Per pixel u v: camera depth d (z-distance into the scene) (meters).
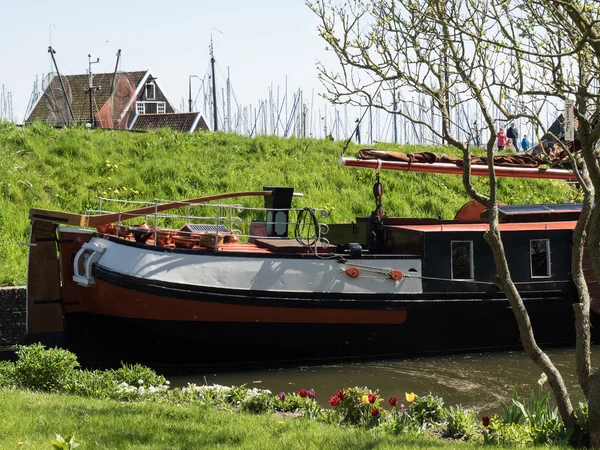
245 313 14.12
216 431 8.23
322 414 9.87
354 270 14.72
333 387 13.05
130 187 22.44
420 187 25.81
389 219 16.94
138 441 7.66
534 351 8.96
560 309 16.12
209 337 14.12
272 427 8.59
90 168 22.91
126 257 13.77
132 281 13.55
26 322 14.70
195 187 23.17
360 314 14.78
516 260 15.86
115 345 14.29
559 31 9.11
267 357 14.54
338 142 28.70
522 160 17.00
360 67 9.70
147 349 14.14
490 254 15.66
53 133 24.42
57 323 14.28
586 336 8.96
